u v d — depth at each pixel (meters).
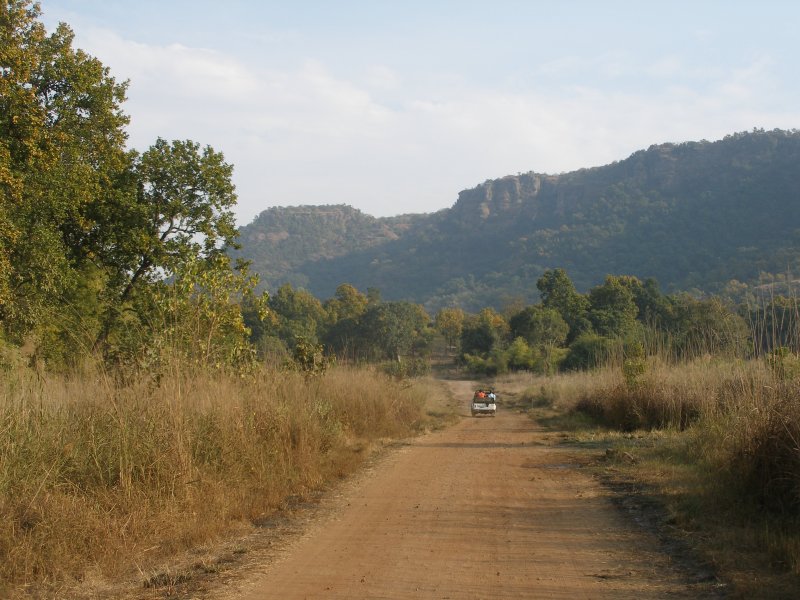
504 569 7.03
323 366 22.00
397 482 12.77
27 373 11.53
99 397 10.02
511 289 198.25
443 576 6.80
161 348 12.21
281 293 94.62
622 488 11.64
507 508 10.23
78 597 6.41
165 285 14.55
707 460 12.28
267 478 11.27
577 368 60.53
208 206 24.25
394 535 8.59
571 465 14.98
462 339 100.81
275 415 13.23
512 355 80.44
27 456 8.32
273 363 16.89
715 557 7.07
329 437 15.27
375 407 22.23
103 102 21.22
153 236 23.27
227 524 8.98
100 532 7.60
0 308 17.89
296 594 6.33
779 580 6.29
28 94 17.86
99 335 18.28
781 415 9.23
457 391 61.28
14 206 17.83
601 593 6.21
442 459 16.23
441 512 9.96
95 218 22.56
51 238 18.77
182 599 6.29
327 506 10.56
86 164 20.80
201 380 11.95
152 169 23.58
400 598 6.14
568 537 8.38
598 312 75.94
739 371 15.27
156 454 9.34
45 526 7.28
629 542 8.05
